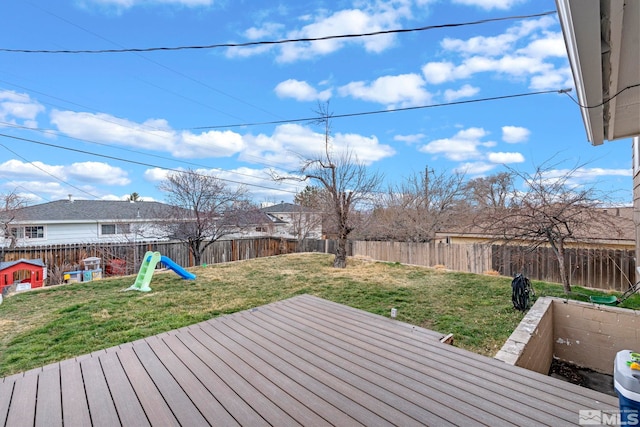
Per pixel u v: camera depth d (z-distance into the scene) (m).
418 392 2.03
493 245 8.05
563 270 5.30
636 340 3.43
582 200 5.33
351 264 9.43
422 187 15.58
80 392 2.10
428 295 5.71
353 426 1.69
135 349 2.78
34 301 5.43
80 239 13.91
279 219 20.61
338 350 2.72
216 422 1.76
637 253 5.66
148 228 13.47
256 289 6.24
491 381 2.15
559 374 3.58
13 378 2.29
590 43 1.68
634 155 5.82
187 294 5.83
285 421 1.75
